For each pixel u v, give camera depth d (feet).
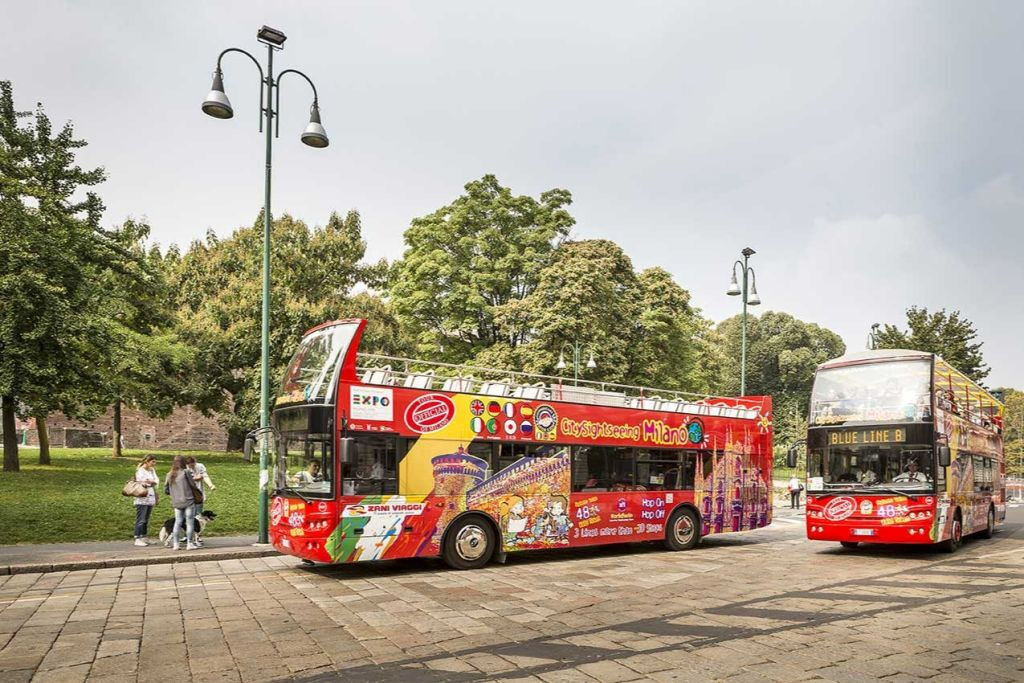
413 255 121.90
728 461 56.34
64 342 73.67
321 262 134.41
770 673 20.48
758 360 244.63
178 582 35.83
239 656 22.22
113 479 78.84
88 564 39.27
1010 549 54.44
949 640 24.40
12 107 78.95
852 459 50.67
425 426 41.27
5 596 31.86
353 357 39.55
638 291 127.24
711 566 43.39
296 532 39.06
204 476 46.75
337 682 19.66
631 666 21.09
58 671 20.66
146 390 109.91
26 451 127.03
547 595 32.83
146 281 98.43
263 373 48.75
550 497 45.96
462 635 24.98
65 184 80.74
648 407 52.85
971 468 58.75
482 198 121.39
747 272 95.04
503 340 118.01
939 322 136.67
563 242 121.90
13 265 68.44
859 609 29.71
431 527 40.75
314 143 50.49
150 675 20.31
